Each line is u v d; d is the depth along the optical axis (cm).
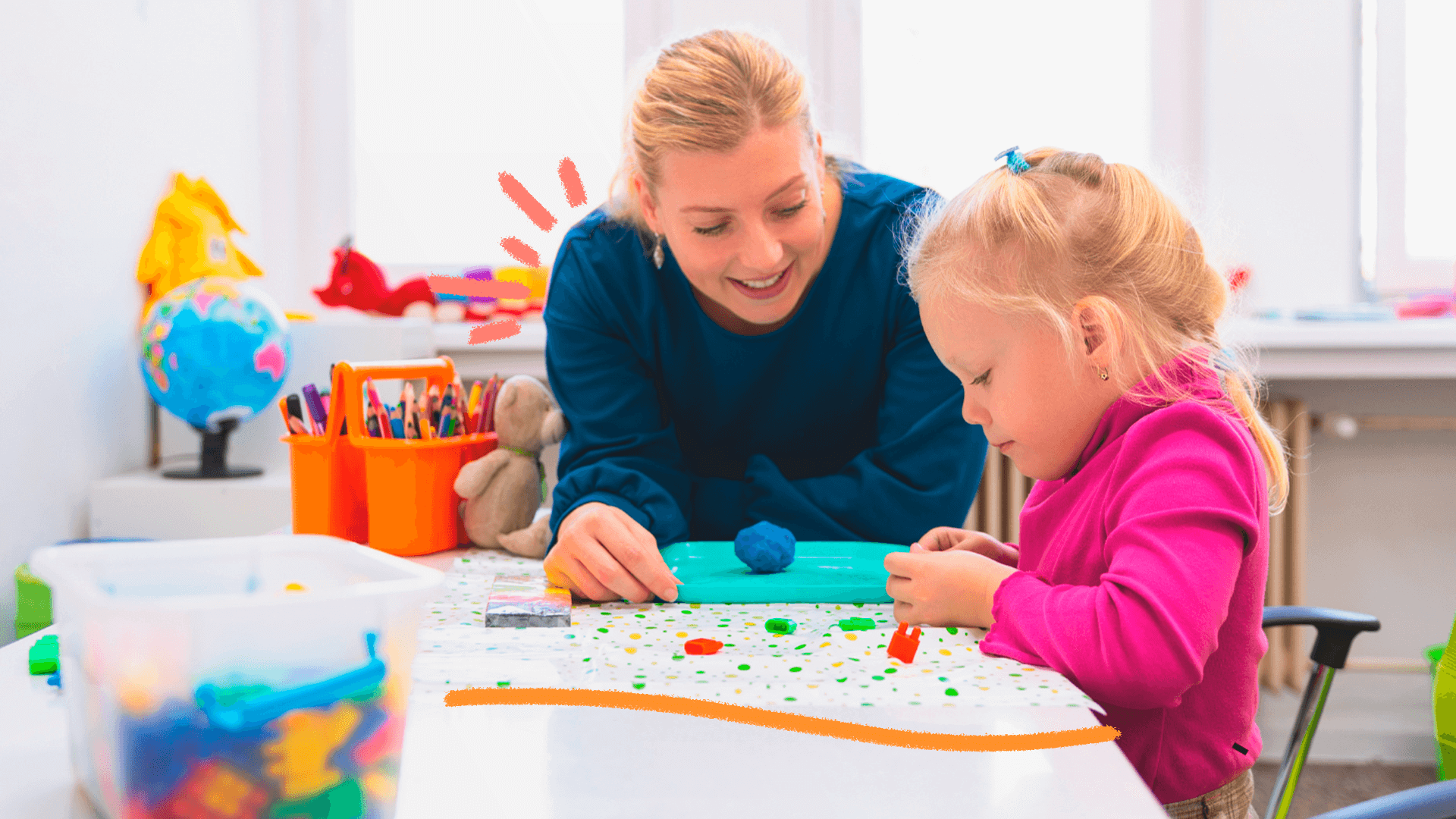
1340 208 210
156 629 37
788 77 84
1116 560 62
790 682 59
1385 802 55
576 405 105
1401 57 207
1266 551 70
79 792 44
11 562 130
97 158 149
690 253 88
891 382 104
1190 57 212
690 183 83
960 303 71
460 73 217
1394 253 211
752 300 94
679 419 113
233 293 148
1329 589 209
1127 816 42
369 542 99
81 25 144
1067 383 70
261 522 147
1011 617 65
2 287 128
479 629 71
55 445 139
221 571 47
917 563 74
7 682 59
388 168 219
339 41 215
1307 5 207
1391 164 210
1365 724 205
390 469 97
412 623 42
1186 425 65
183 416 148
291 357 162
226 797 38
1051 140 214
